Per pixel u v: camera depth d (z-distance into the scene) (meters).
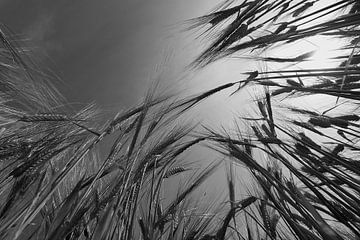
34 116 0.76
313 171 0.55
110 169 0.62
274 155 0.62
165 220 0.75
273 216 0.72
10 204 0.60
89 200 0.55
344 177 0.54
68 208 0.47
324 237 0.42
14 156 0.69
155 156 0.69
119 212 0.58
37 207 0.48
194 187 0.82
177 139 0.75
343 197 0.50
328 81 0.74
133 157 0.61
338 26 0.60
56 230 0.45
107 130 0.69
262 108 0.79
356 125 0.67
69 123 0.77
